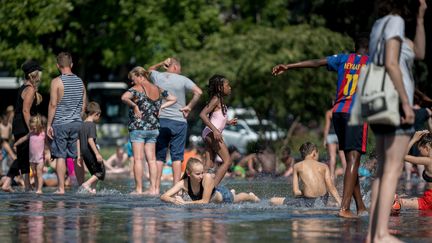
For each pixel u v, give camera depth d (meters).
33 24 67.25
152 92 30.72
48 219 20.28
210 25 69.12
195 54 65.25
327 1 72.88
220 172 26.70
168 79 30.92
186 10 67.75
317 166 25.14
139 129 30.66
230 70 63.38
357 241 16.11
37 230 17.94
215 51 65.88
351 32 72.75
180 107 31.06
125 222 19.50
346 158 21.06
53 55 68.69
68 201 26.30
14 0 67.25
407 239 16.69
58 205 24.61
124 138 106.38
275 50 64.81
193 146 54.31
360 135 20.80
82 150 31.61
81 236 16.89
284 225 18.77
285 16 71.94
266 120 69.25
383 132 15.81
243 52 64.12
